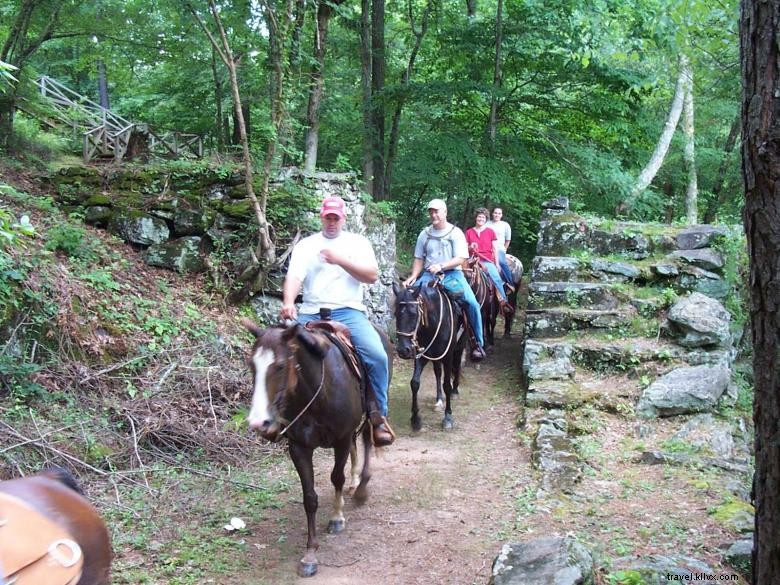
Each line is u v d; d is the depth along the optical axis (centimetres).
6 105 1221
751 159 281
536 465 711
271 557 524
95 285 852
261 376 430
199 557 516
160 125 2083
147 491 616
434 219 923
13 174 1084
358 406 531
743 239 1179
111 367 759
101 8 1358
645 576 428
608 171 1828
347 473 707
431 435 846
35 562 254
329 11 1417
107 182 1073
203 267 1030
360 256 556
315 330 524
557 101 1881
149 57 1590
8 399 659
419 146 1759
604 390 905
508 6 1817
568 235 1242
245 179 1059
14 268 754
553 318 1076
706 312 998
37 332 734
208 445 717
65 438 648
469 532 569
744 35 285
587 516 592
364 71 1872
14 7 1309
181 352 841
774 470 292
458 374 991
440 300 857
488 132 1819
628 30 1294
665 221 2511
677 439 780
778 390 285
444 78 1997
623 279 1147
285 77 1102
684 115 2003
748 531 541
